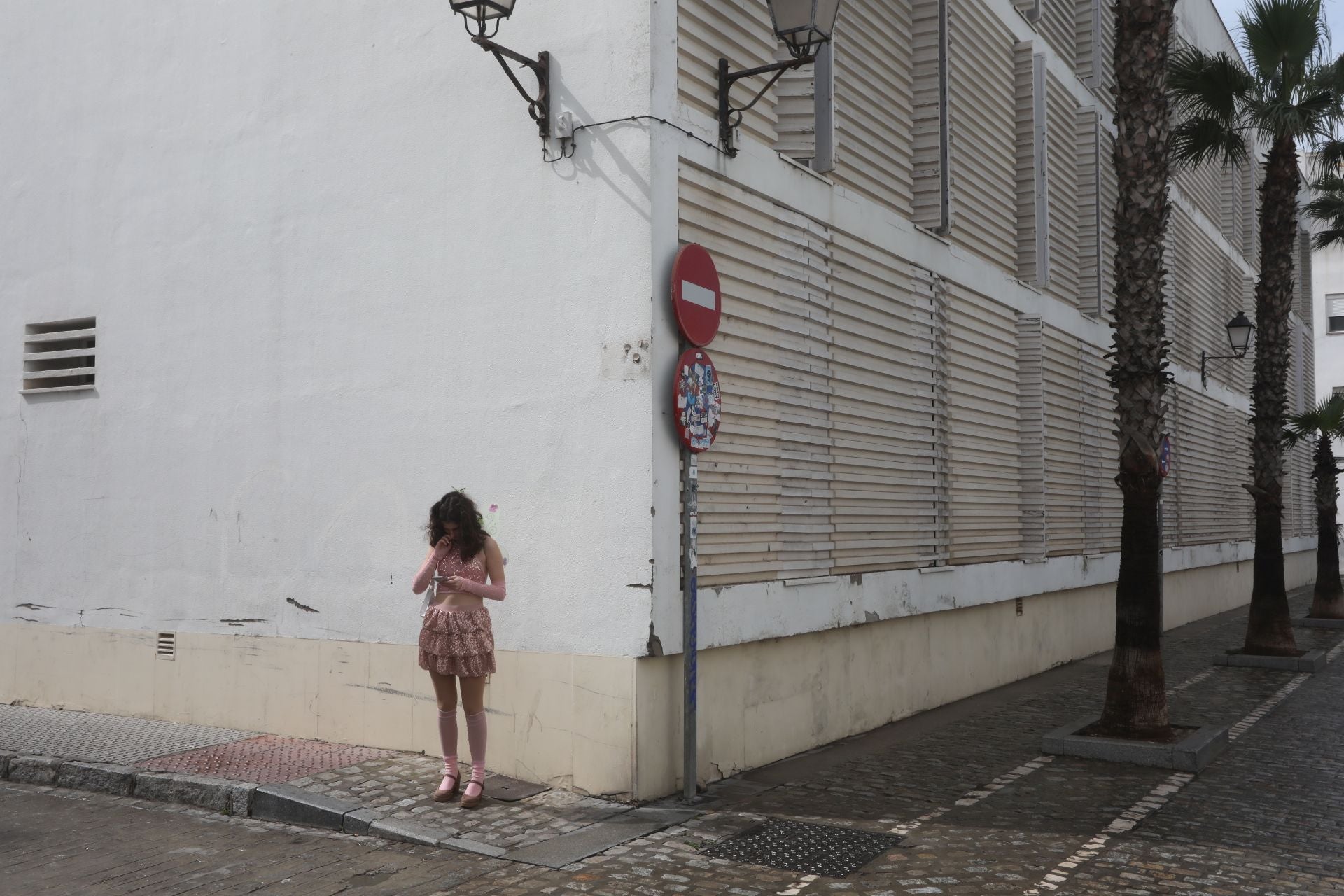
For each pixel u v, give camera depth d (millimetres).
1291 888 5199
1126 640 8398
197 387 8547
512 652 7062
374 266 7785
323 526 7934
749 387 7680
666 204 6840
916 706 9969
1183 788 7207
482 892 5160
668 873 5402
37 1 9516
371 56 7887
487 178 7336
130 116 8984
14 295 9461
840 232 8930
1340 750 8508
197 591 8492
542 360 7051
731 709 7422
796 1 6898
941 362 10688
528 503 7051
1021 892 5129
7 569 9391
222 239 8492
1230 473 23469
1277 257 14125
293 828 6277
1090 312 14477
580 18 7031
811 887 5207
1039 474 12633
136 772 7008
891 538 9594
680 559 6828
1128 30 8773
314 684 7930
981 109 11680
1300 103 14156
